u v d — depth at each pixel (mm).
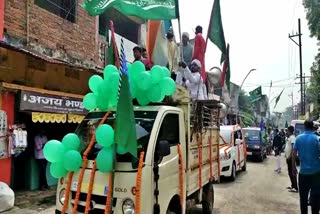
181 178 5023
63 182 4461
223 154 11680
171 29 7590
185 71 6633
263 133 21156
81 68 9781
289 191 10359
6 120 7809
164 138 4738
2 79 7535
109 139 3979
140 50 6359
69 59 10516
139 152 4250
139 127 4539
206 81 7559
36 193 8711
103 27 13234
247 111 38938
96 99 4746
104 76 4715
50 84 8836
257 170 15445
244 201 8922
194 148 5977
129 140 3836
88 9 7203
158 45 7504
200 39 7012
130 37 15594
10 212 6898
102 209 4090
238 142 13539
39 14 9438
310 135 6383
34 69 8352
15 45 8195
